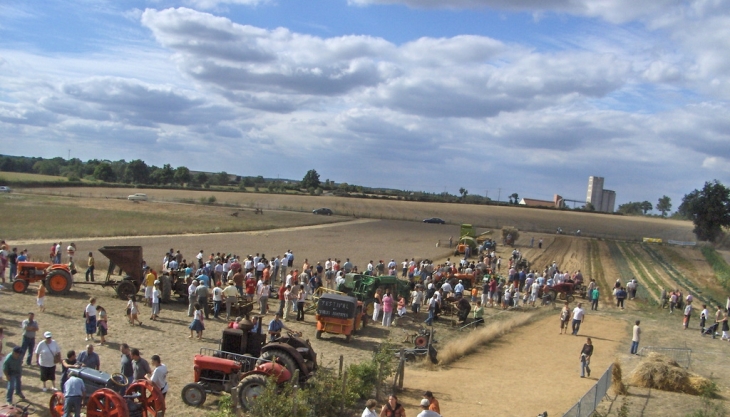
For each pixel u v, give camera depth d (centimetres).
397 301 3070
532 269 5231
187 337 2073
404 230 8194
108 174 16675
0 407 1045
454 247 6347
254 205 10862
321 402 1393
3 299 2323
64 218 6400
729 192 8700
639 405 1728
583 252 7000
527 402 1720
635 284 4053
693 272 5959
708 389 1806
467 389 1838
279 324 1844
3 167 18500
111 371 1588
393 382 1833
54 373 1389
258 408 1246
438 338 2536
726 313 3544
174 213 8025
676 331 3094
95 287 2758
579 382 2002
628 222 13312
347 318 2289
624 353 2495
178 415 1368
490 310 3338
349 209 11506
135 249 2605
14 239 4494
